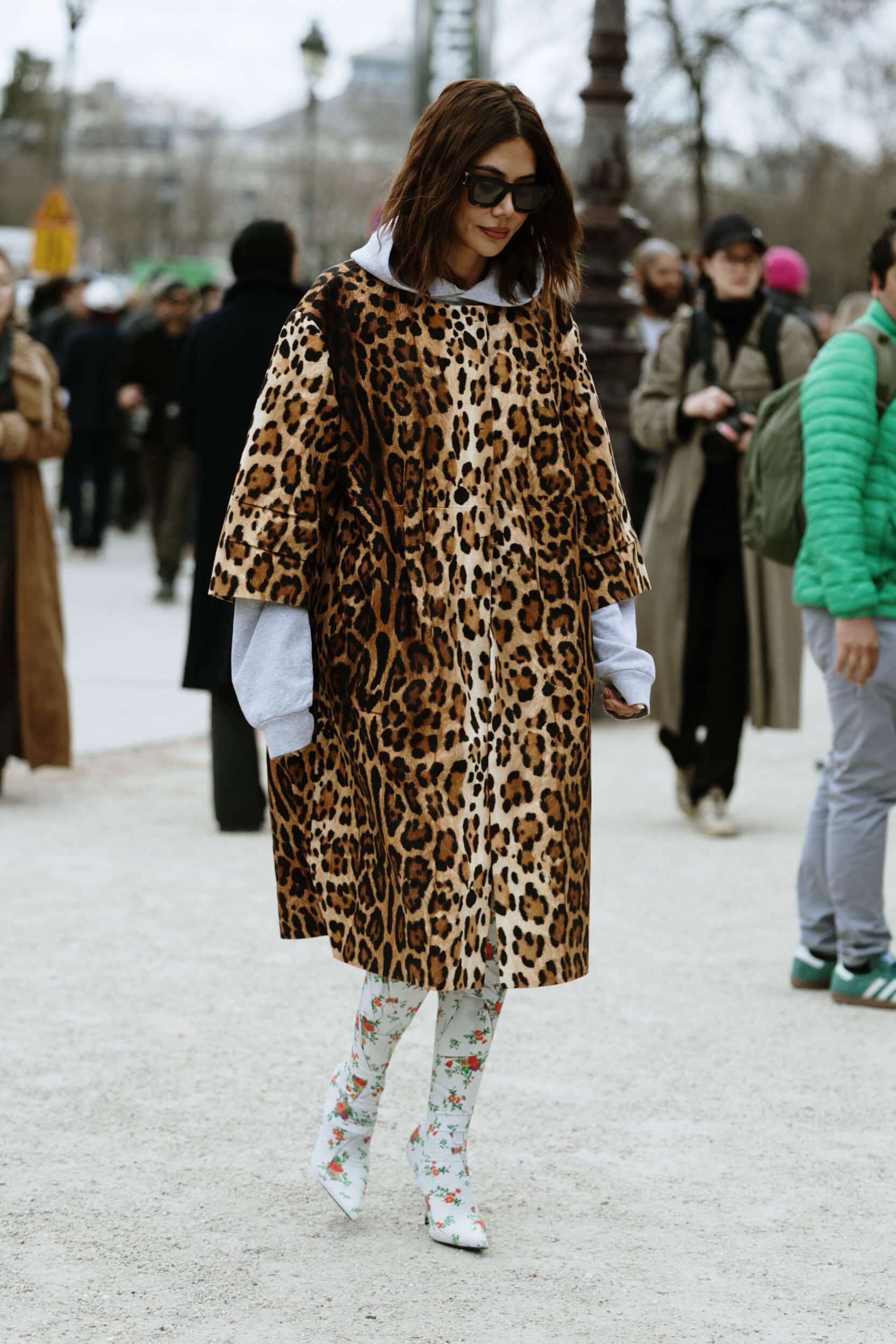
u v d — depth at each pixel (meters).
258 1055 6.87
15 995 7.55
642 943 8.59
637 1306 4.85
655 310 15.80
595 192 14.66
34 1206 5.45
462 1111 5.32
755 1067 6.86
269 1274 5.02
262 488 4.85
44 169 122.50
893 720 7.58
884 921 7.74
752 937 8.75
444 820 4.90
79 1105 6.30
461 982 4.92
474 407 4.94
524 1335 4.67
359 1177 5.39
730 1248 5.24
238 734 10.78
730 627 10.88
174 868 9.93
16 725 11.48
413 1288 4.95
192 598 10.64
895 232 7.53
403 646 4.89
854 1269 5.11
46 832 10.75
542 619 5.04
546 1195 5.61
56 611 11.45
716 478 10.88
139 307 31.81
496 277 5.03
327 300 4.89
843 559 7.40
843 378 7.49
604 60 14.64
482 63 33.84
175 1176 5.71
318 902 5.11
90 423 25.23
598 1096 6.49
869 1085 6.68
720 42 37.41
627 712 5.25
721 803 10.99
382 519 4.88
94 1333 4.64
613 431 14.59
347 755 5.00
